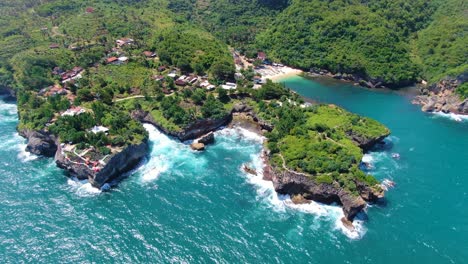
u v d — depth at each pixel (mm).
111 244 96375
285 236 99688
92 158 122312
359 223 104688
